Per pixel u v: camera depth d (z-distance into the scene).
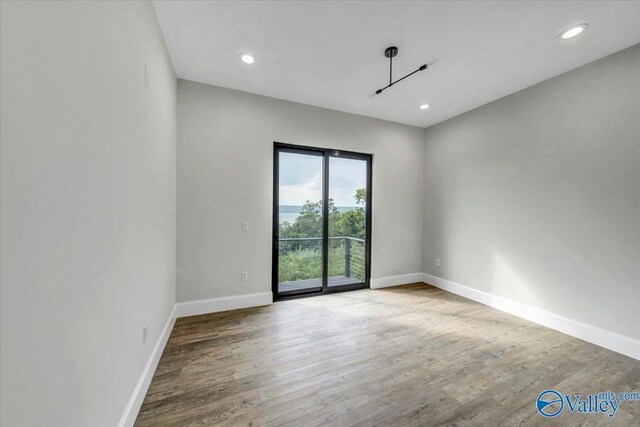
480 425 1.46
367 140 3.91
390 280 4.14
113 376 1.21
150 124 1.76
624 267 2.21
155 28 1.87
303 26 2.01
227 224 3.05
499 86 2.93
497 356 2.15
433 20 1.93
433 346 2.30
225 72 2.69
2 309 0.60
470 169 3.62
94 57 1.01
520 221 3.00
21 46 0.65
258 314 2.96
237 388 1.73
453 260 3.86
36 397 0.71
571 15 1.85
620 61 2.23
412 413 1.54
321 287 3.75
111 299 1.18
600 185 2.35
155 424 1.42
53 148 0.78
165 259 2.29
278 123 3.31
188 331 2.52
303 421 1.46
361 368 1.97
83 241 0.95
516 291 3.02
